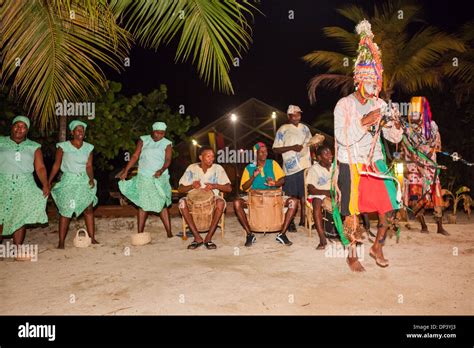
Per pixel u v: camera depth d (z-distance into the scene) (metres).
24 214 5.98
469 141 11.60
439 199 6.95
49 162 10.03
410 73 13.20
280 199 6.50
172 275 5.11
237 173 13.00
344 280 4.82
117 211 9.05
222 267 5.41
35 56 5.16
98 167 9.91
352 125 4.61
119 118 9.75
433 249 6.06
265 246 6.44
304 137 7.64
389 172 4.78
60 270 5.38
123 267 5.47
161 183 6.95
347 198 4.68
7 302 4.34
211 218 6.50
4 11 4.78
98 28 5.33
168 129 10.07
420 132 6.70
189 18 4.53
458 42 12.50
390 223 5.05
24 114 8.46
